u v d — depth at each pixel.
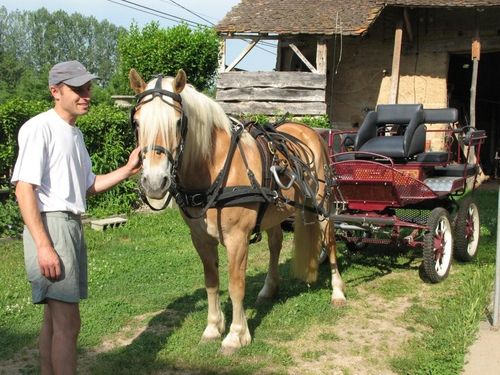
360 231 6.93
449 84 14.54
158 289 5.81
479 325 4.81
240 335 4.37
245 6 14.88
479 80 17.02
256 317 5.04
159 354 4.28
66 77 3.09
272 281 5.48
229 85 13.72
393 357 4.24
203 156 3.89
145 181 3.31
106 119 9.65
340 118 14.85
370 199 6.16
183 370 4.05
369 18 12.84
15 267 6.55
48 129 3.10
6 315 5.01
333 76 14.59
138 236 8.29
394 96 12.69
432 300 5.52
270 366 4.12
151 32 17.58
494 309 4.79
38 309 5.19
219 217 4.04
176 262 6.81
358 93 14.62
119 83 35.25
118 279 6.11
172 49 16.78
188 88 3.91
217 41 17.14
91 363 4.21
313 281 5.55
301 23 13.42
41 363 3.38
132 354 4.26
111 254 7.18
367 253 7.24
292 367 4.12
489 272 6.22
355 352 4.36
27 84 43.84
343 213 6.45
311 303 5.37
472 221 6.95
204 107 3.88
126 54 17.62
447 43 13.57
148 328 4.83
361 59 14.52
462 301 5.37
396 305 5.42
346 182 6.06
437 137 13.40
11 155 8.40
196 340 4.51
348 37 14.42
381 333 4.74
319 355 4.30
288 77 13.45
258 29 13.38
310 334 4.71
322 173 5.73
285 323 4.88
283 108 13.50
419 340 4.56
